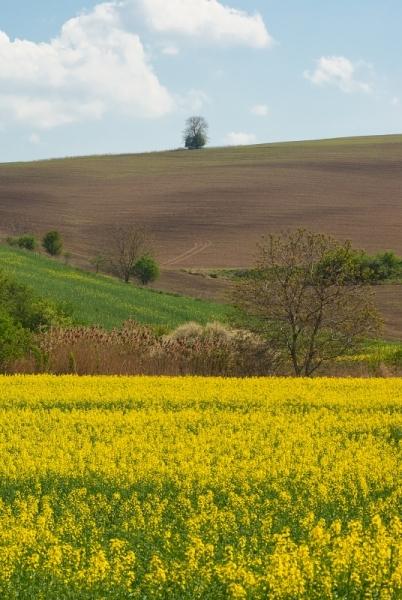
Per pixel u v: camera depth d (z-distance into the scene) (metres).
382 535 17.05
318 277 53.09
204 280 117.88
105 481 24.02
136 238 119.25
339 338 53.28
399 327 87.06
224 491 23.06
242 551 17.47
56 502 22.45
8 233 143.38
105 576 16.31
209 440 29.77
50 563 16.66
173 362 52.41
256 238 144.88
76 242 140.12
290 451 27.47
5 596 15.96
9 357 51.00
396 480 24.95
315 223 153.25
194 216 160.75
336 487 23.25
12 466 25.03
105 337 53.84
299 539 19.45
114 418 33.62
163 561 17.67
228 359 52.84
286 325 53.19
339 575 16.31
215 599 16.17
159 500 22.20
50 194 181.62
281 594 15.13
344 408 38.09
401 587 15.41
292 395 40.75
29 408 35.84
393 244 136.12
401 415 35.97
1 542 18.23
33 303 61.84
